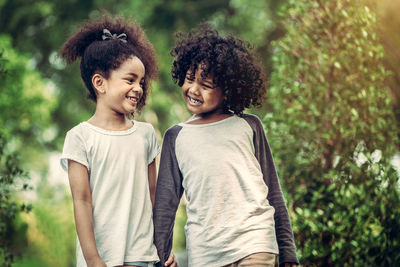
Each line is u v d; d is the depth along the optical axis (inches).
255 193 120.2
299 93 184.5
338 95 177.3
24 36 595.2
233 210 118.3
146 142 125.6
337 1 182.2
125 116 128.6
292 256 121.6
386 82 206.8
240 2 518.6
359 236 165.9
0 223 194.7
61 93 583.8
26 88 423.2
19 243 260.8
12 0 579.8
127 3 527.8
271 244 116.3
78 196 116.9
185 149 124.4
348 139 176.7
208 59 122.2
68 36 136.9
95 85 123.9
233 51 124.6
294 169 184.2
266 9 512.1
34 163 554.6
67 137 120.2
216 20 581.9
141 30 136.1
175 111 571.5
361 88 179.8
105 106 123.3
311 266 168.4
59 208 487.2
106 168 119.1
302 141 185.9
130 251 116.2
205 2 577.9
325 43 184.5
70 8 584.7
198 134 125.0
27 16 582.6
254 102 130.3
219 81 122.6
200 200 120.3
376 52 182.5
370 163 172.9
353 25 181.5
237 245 115.3
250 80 126.6
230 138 123.4
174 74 130.0
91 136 119.9
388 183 172.6
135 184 120.6
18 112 427.2
